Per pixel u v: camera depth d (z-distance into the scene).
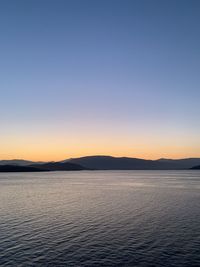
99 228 41.25
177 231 39.38
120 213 53.97
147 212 55.06
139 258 28.72
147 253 30.22
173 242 34.03
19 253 30.08
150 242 34.06
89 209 58.91
